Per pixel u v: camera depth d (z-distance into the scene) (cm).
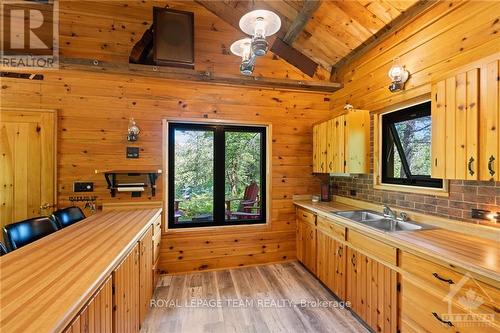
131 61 295
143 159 313
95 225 219
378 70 278
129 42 311
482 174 154
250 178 359
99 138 301
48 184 286
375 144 283
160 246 310
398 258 179
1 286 108
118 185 302
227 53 338
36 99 285
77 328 98
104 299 129
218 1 316
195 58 327
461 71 167
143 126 313
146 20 314
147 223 228
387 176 275
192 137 339
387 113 273
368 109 293
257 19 176
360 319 221
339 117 296
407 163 251
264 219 358
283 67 355
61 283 111
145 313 223
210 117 332
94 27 302
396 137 263
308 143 366
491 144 149
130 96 309
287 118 358
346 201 330
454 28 196
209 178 345
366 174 298
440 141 181
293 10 297
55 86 289
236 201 354
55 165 288
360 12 258
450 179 186
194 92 327
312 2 254
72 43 297
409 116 246
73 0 296
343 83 342
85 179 297
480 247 157
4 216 277
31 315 87
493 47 169
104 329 128
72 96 293
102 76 301
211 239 333
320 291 275
